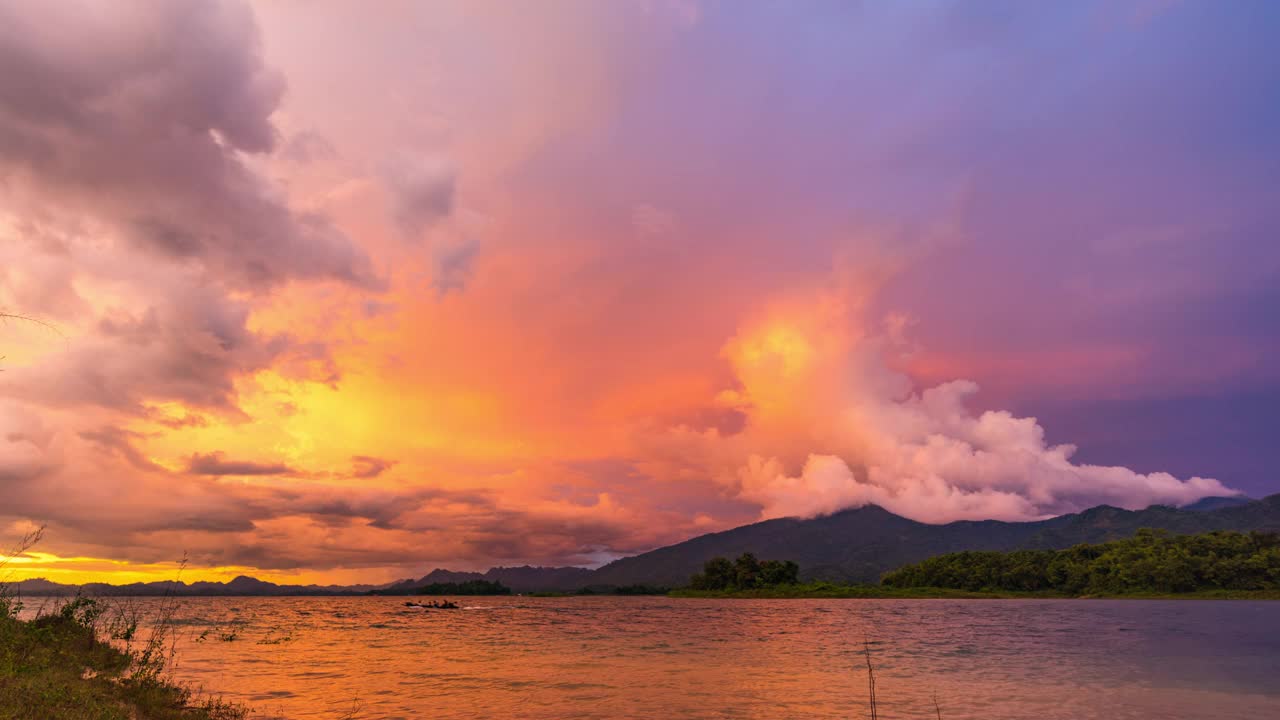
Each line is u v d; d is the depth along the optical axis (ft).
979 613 536.01
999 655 207.31
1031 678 153.69
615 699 121.19
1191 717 109.09
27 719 59.11
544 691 130.11
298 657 194.08
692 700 120.67
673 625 411.95
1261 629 324.60
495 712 106.52
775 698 123.54
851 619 468.34
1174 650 222.48
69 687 69.41
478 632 342.85
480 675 155.43
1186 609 558.15
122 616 96.68
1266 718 108.58
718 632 339.57
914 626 375.66
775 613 593.01
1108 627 348.38
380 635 316.19
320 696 119.44
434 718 99.91
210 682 133.39
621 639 289.74
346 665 174.19
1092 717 108.37
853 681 148.15
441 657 201.16
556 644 257.55
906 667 176.35
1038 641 261.65
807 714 107.65
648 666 178.09
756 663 185.57
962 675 158.92
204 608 647.97
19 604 76.18
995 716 108.27
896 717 105.91
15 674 67.51
